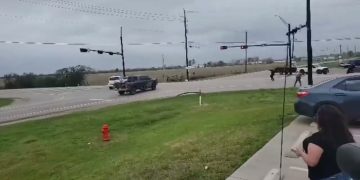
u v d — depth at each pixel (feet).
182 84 188.03
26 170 40.06
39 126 72.69
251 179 23.53
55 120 80.33
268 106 65.16
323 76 174.50
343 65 263.49
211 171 25.36
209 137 36.68
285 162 26.48
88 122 71.72
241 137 35.01
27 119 93.76
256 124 42.24
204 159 28.27
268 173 24.45
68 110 106.73
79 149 48.32
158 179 24.53
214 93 119.55
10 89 289.74
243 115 52.42
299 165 25.82
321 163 13.60
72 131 63.52
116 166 31.65
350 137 13.64
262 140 33.24
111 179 27.27
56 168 39.19
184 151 31.55
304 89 41.42
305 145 14.28
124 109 89.10
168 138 43.70
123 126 64.59
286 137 33.83
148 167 27.81
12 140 59.67
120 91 146.20
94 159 40.91
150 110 81.82
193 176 24.58
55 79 324.60
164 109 82.23
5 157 47.60
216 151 30.32
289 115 46.83
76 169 36.73
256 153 28.99
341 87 39.50
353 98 38.55
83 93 177.68
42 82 322.14
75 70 324.19
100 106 110.01
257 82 163.73
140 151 37.88
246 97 93.09
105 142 51.11
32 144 54.70
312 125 38.63
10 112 115.55
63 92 202.59
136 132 56.90
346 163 7.38
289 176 23.73
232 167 26.04
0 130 74.08
